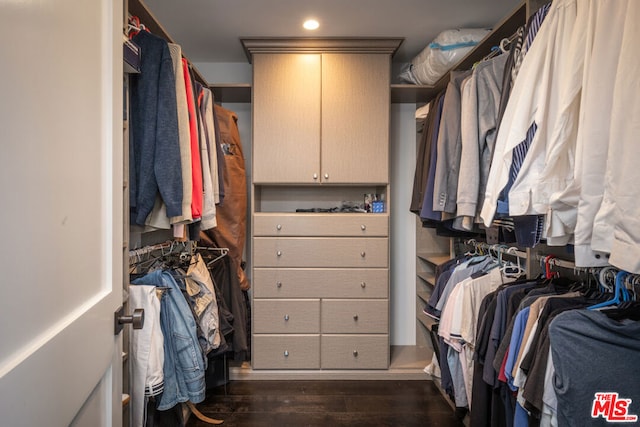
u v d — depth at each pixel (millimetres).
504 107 1411
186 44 2551
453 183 1840
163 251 1995
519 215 1183
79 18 675
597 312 1005
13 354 473
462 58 2107
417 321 2945
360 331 2486
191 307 1653
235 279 2332
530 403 1092
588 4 992
